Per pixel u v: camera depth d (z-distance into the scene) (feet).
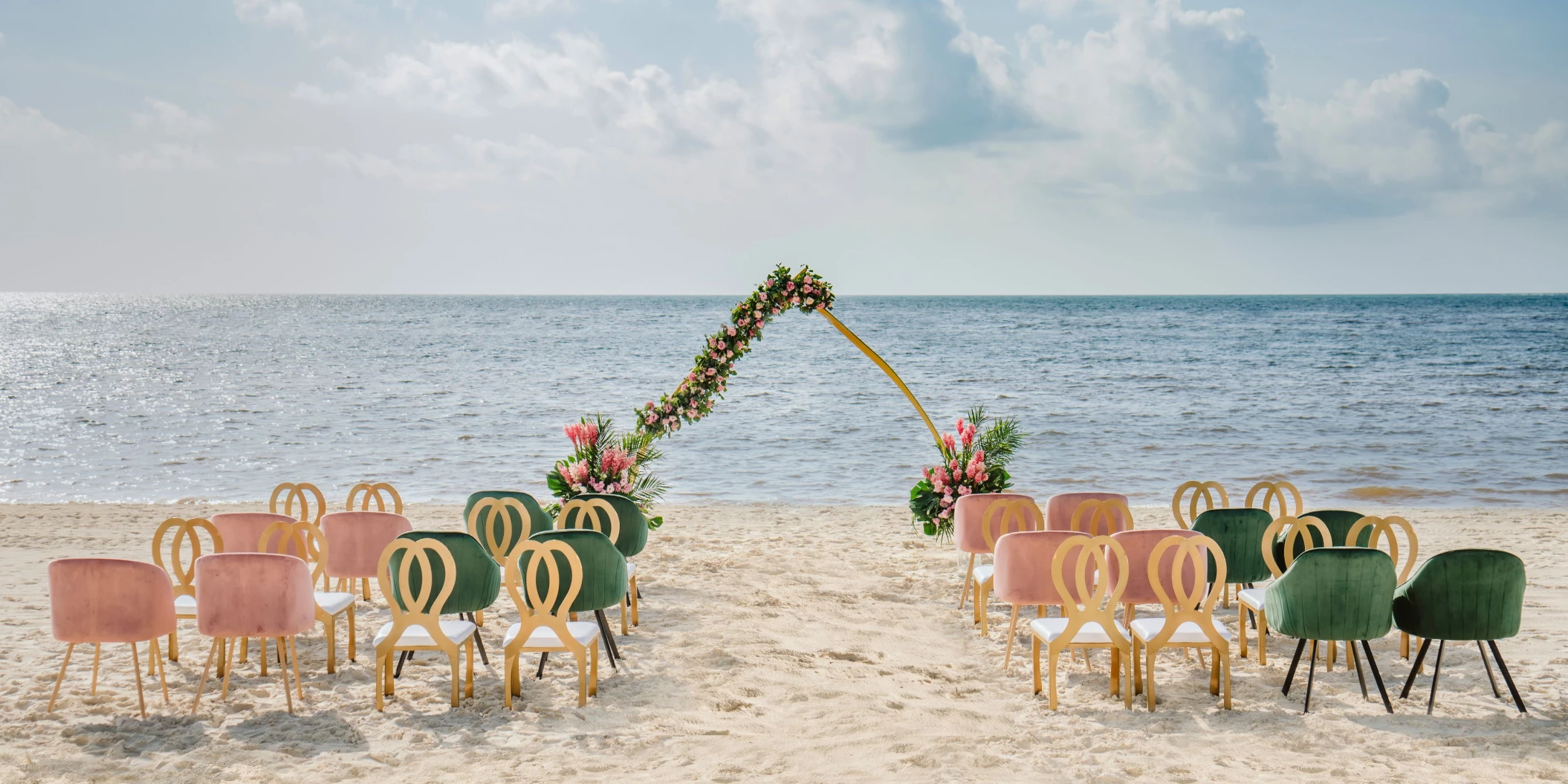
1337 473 55.52
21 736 16.80
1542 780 14.99
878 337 217.36
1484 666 20.77
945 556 33.22
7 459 59.98
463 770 15.53
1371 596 17.72
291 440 68.85
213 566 17.72
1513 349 163.94
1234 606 26.71
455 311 389.60
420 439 69.67
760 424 79.30
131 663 20.99
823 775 15.40
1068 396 99.66
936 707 18.76
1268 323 253.03
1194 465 58.44
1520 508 44.52
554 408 90.63
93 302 602.44
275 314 357.41
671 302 557.33
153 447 65.21
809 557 32.89
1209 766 15.66
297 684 18.93
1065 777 15.28
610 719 18.04
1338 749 16.37
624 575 20.92
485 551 20.20
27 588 28.17
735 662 21.52
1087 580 20.92
